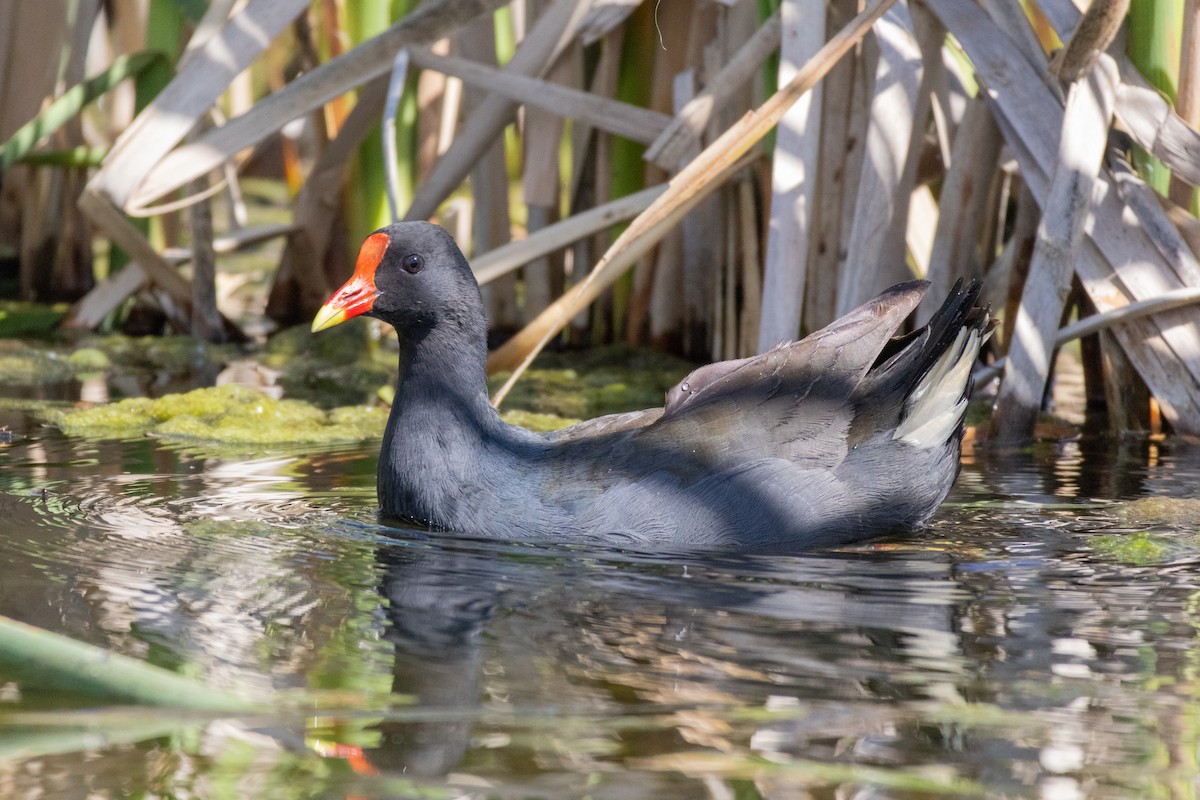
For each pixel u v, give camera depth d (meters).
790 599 7.23
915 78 11.29
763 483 8.40
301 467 10.32
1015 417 11.23
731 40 13.05
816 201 12.78
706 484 8.39
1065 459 10.73
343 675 6.06
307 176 15.91
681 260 14.93
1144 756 5.34
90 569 7.48
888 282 12.12
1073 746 5.42
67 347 15.17
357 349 15.38
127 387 13.39
